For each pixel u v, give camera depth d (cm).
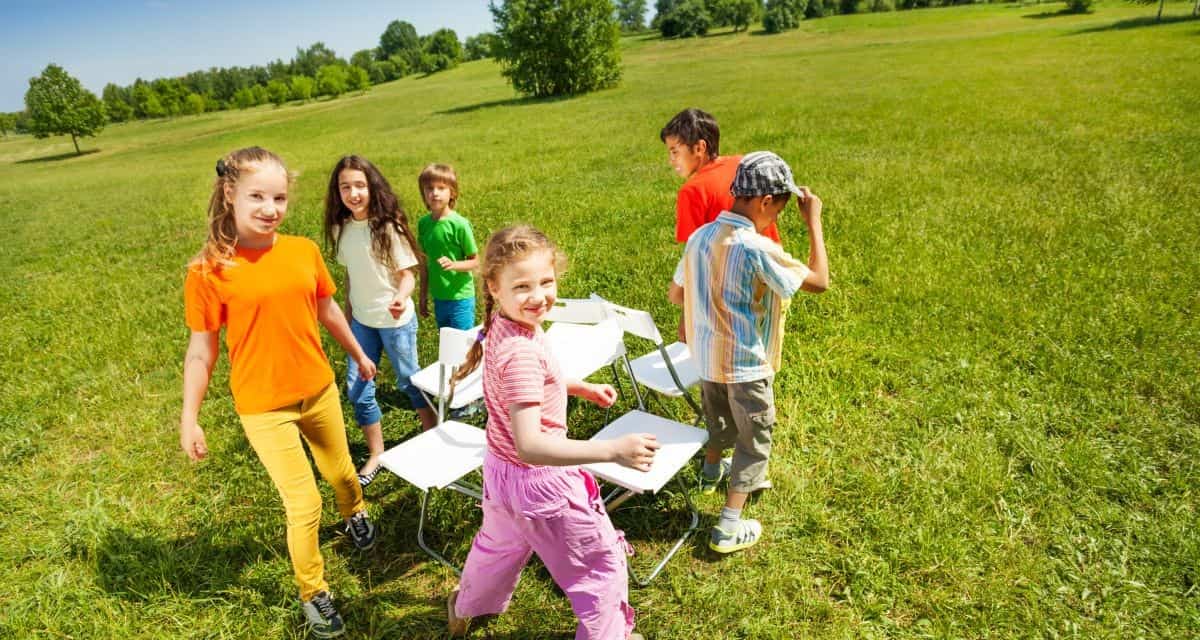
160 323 676
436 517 361
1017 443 375
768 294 299
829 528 333
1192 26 3544
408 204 1131
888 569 302
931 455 373
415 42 16862
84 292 822
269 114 6981
